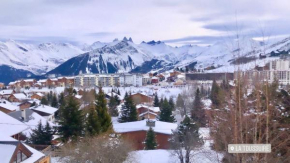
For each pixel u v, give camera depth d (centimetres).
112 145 2419
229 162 802
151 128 3531
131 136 3697
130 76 17088
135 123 4072
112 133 2806
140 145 3678
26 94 11112
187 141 2606
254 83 773
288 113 986
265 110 792
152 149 3444
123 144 2470
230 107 787
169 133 3600
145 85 15812
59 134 3133
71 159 2356
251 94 775
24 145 2211
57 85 15775
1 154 1948
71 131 3081
